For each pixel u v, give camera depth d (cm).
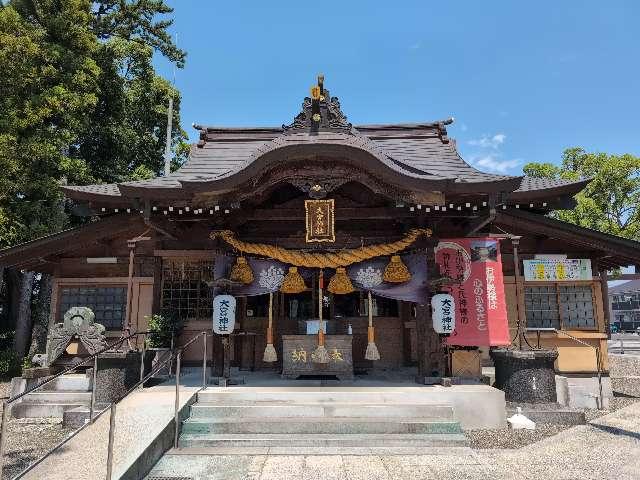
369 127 1334
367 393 779
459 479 538
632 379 1457
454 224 1128
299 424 693
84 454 594
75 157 1975
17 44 1365
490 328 1013
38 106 1454
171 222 1041
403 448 651
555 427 793
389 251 952
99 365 859
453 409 732
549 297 1185
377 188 902
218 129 1345
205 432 690
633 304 5688
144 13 2323
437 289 934
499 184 855
